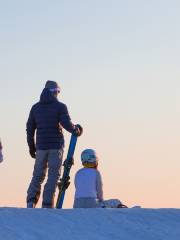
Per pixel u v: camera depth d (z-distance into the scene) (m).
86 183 17.05
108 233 10.46
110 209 11.84
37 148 18.28
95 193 17.08
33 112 18.39
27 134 18.67
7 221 10.76
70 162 19.25
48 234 10.23
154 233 10.59
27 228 10.45
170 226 11.02
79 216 11.27
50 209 11.73
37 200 18.61
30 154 19.05
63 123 18.09
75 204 17.12
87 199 16.98
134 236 10.39
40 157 18.28
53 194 18.09
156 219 11.34
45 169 18.47
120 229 10.70
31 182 18.48
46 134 18.14
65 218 11.10
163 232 10.66
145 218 11.36
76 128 18.42
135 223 11.05
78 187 17.12
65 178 19.28
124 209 11.91
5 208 11.59
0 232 10.16
